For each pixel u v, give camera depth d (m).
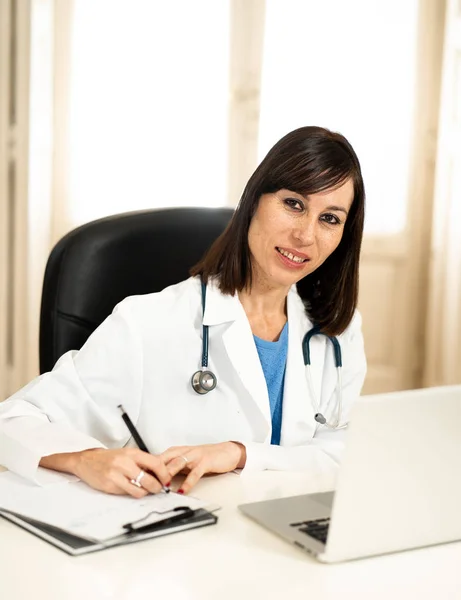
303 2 3.56
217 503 1.12
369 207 3.76
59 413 1.35
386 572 0.91
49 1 3.08
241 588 0.85
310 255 1.43
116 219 1.57
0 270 3.14
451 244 3.68
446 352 3.73
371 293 3.85
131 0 3.27
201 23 3.41
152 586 0.85
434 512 0.98
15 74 3.07
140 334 1.42
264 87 3.53
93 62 3.22
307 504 1.10
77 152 3.23
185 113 3.42
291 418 1.49
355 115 3.69
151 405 1.43
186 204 3.46
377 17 3.67
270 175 1.41
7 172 3.11
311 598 0.84
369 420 0.90
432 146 3.83
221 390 1.45
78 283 1.50
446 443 0.96
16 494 1.09
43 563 0.89
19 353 3.18
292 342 1.53
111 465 1.10
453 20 3.60
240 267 1.48
